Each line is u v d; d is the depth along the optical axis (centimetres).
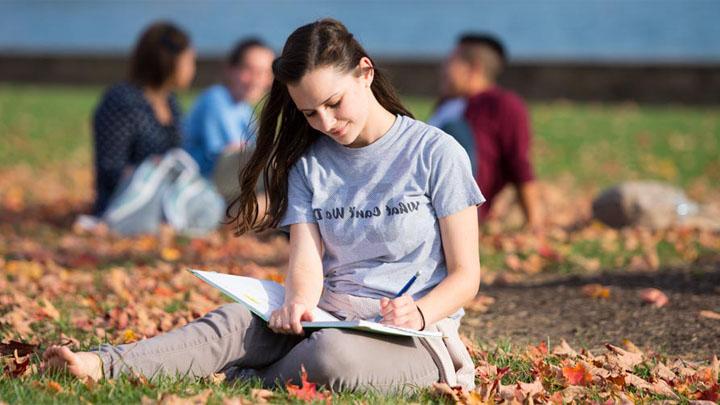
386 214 629
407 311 599
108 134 1470
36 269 1124
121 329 844
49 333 835
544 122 2895
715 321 875
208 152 1539
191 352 629
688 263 1170
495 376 684
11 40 6462
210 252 1298
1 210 1658
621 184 1462
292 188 656
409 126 637
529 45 5916
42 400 580
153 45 1481
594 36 6288
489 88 1448
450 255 625
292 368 618
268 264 1223
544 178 2159
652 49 5719
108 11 7931
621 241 1307
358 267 643
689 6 7531
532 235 1338
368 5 8075
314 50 593
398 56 4150
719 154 2420
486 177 1416
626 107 3328
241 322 641
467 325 885
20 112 2973
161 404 573
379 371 611
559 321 893
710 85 3419
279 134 655
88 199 1784
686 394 658
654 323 874
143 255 1269
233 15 7606
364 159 634
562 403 624
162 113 1512
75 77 3909
